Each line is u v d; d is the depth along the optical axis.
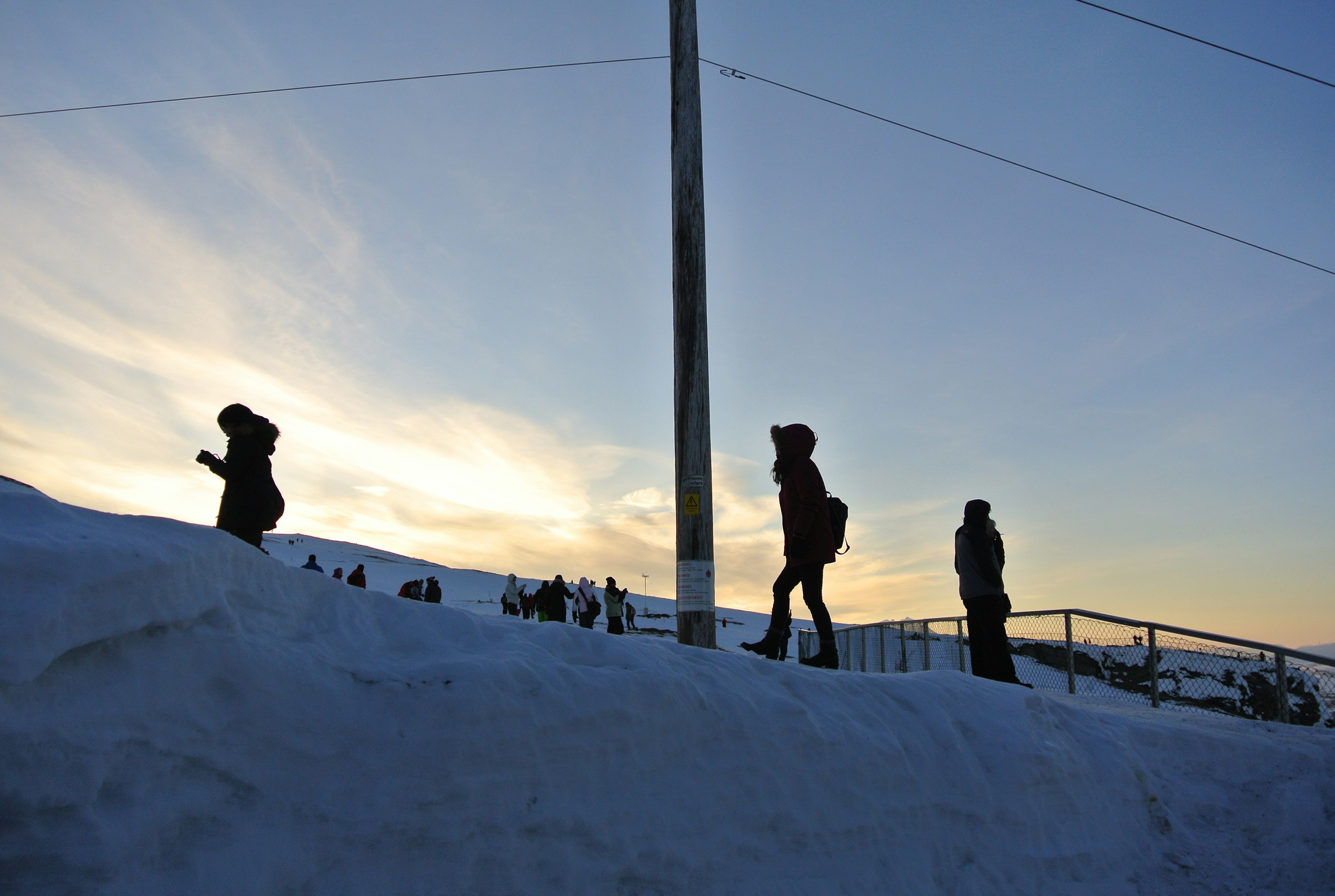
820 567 5.82
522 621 3.37
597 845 2.73
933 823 3.71
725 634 48.44
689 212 6.30
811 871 3.21
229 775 2.26
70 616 2.00
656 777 2.97
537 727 2.71
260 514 4.82
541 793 2.68
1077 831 4.23
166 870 2.09
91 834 1.97
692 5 6.71
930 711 4.13
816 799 3.35
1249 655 7.53
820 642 5.75
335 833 2.34
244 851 2.19
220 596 2.41
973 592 6.74
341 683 2.55
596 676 2.96
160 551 2.25
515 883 2.54
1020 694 4.65
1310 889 4.46
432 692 2.62
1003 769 4.07
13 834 1.89
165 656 2.22
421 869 2.42
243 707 2.32
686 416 6.02
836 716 3.70
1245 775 5.33
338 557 86.94
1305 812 5.06
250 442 4.89
